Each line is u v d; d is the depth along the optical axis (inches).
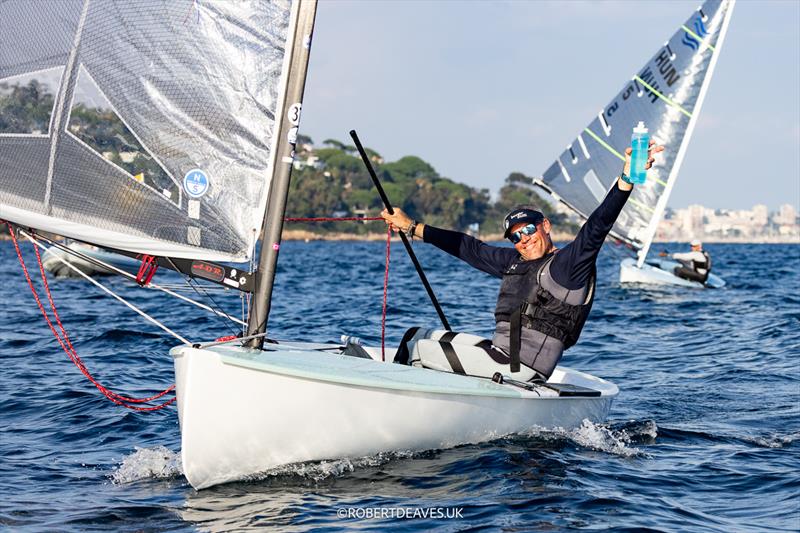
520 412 279.1
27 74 223.3
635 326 634.8
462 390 258.8
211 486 238.7
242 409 231.1
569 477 249.3
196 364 224.7
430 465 256.4
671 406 356.2
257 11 229.8
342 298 856.3
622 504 228.1
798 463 267.7
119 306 726.5
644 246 944.9
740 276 1374.3
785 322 633.0
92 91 226.7
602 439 293.4
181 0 228.4
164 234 232.2
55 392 366.9
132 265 965.2
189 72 230.2
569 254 269.9
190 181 232.2
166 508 224.1
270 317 667.4
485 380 276.8
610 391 309.9
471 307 772.0
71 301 768.9
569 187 944.9
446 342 287.9
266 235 241.4
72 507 225.6
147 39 228.1
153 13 227.8
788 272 1534.2
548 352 277.0
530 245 277.9
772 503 231.3
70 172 226.8
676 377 428.8
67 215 227.6
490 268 293.6
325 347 309.9
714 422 325.4
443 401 259.3
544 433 290.5
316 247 3917.3
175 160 231.1
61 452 280.7
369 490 235.8
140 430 308.5
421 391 253.8
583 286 273.9
